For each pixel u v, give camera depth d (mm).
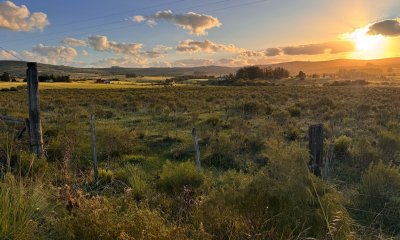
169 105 34906
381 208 7605
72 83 117438
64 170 8758
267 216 5223
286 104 39125
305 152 5793
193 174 8195
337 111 25922
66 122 20375
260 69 177000
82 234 4160
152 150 15336
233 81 130750
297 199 5262
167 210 6453
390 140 12477
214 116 22734
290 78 176625
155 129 20469
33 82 10672
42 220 4773
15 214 4113
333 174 10531
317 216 5059
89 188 8672
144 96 49656
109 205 4742
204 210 5473
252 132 19000
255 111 29016
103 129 15453
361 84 112812
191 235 4742
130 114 29484
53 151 11891
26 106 35094
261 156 12953
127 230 4145
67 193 5539
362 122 22406
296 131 17141
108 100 43219
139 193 7676
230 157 13078
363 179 8500
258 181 5586
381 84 113625
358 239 5641
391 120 22859
